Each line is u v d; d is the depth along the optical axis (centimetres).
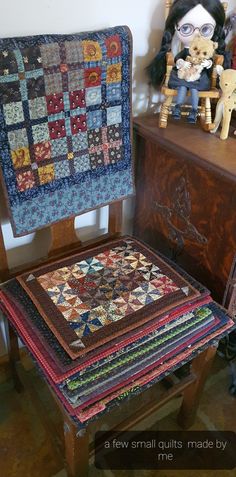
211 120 104
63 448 103
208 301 96
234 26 106
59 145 91
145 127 105
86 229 123
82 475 95
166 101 101
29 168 89
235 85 94
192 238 107
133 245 108
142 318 88
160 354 87
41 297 92
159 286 96
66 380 79
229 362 134
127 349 85
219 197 94
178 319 92
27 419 121
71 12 88
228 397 129
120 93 95
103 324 86
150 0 97
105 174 102
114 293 93
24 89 81
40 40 80
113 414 121
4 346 126
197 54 94
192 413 116
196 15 93
